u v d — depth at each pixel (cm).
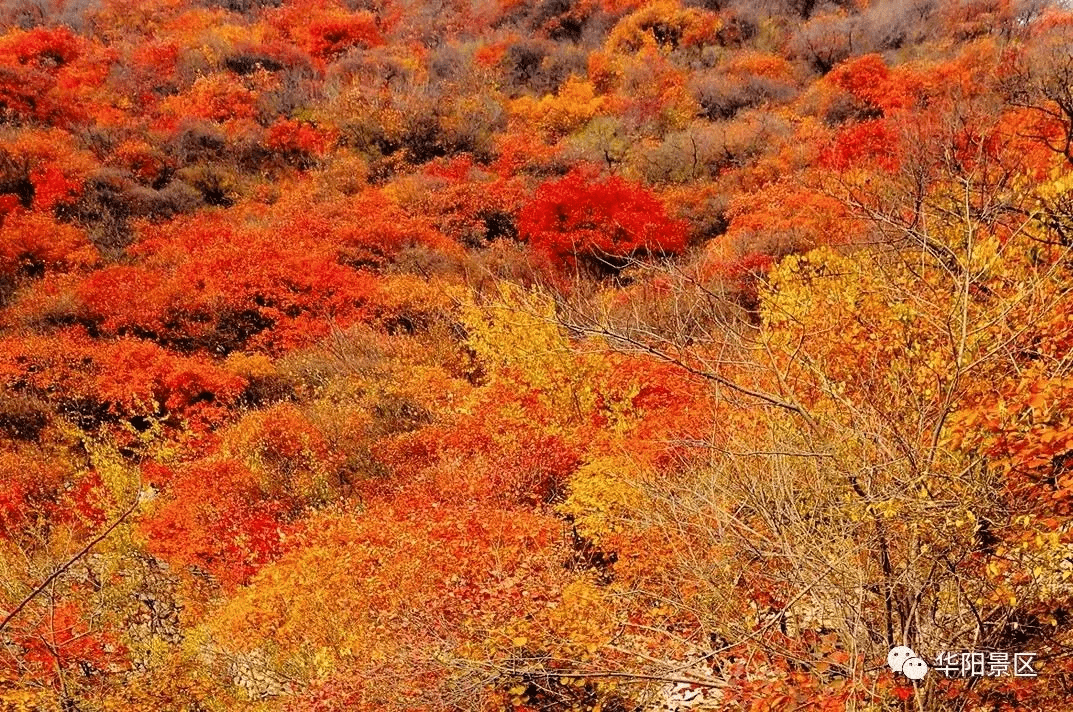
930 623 496
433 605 807
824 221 1752
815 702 490
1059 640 494
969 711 493
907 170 795
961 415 461
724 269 1582
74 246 2303
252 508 1318
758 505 543
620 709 719
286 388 1769
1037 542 437
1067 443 435
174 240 2403
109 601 1098
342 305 2073
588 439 1126
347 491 1366
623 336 592
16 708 798
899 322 595
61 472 1452
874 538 497
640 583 737
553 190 2302
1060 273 544
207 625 1015
